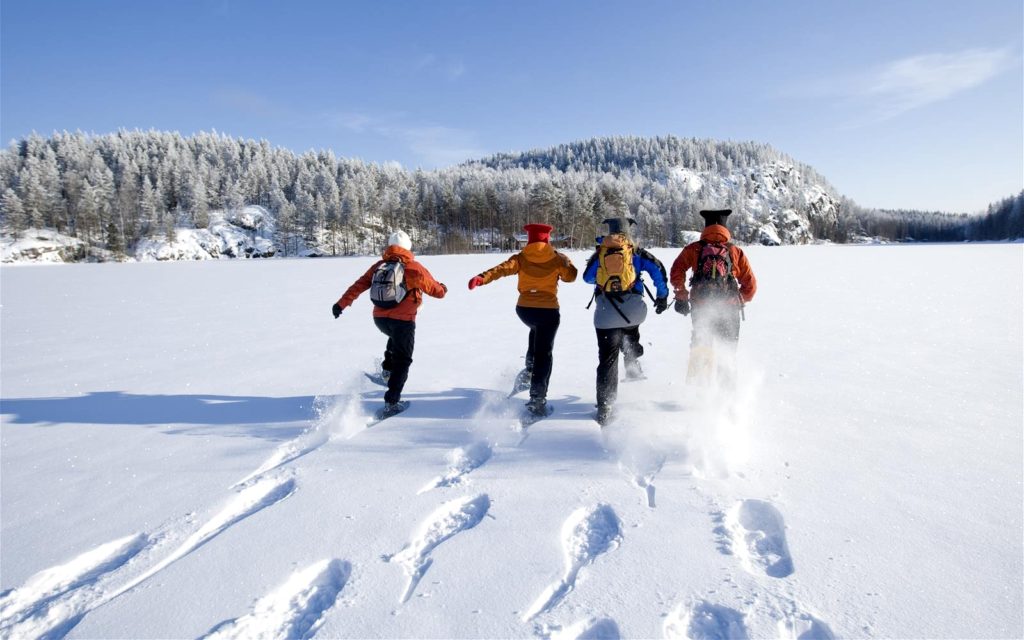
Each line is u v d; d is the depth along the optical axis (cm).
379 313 421
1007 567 207
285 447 355
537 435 360
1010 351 596
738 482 283
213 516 264
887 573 205
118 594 205
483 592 200
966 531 232
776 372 517
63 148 8400
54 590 214
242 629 185
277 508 266
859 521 242
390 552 228
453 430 375
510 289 1520
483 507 268
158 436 380
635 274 400
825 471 294
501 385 497
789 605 189
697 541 230
